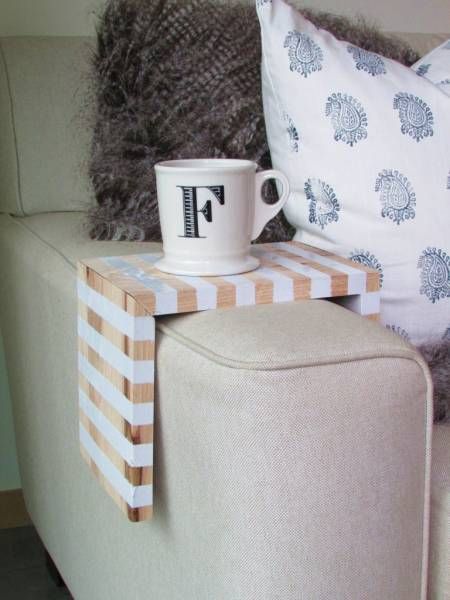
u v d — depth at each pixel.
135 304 0.66
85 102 1.11
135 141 0.98
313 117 0.87
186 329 0.67
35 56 1.21
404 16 1.63
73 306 0.91
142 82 0.97
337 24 1.10
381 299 0.87
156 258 0.82
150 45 0.98
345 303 0.78
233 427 0.59
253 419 0.59
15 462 1.53
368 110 0.86
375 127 0.86
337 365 0.61
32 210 1.20
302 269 0.77
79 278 0.80
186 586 0.70
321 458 0.60
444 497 0.71
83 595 1.08
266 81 0.93
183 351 0.65
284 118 0.90
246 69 1.00
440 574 0.71
